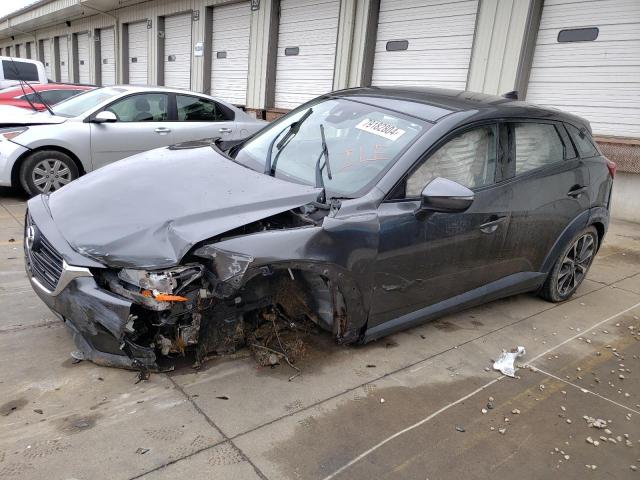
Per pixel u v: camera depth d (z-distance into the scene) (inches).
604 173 180.1
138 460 88.3
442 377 124.9
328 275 110.6
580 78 325.7
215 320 113.7
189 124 294.4
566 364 137.3
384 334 130.5
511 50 344.5
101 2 773.9
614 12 306.0
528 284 164.6
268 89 554.9
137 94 282.5
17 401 100.4
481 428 107.1
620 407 119.3
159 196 114.0
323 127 144.5
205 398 106.5
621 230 294.7
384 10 432.8
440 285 135.0
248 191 116.0
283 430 99.7
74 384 107.0
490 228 138.6
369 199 117.3
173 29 717.3
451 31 385.7
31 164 251.3
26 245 122.6
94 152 264.8
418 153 123.9
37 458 86.6
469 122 133.7
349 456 94.7
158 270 98.1
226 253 99.0
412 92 151.3
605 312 174.7
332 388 115.2
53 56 1175.6
